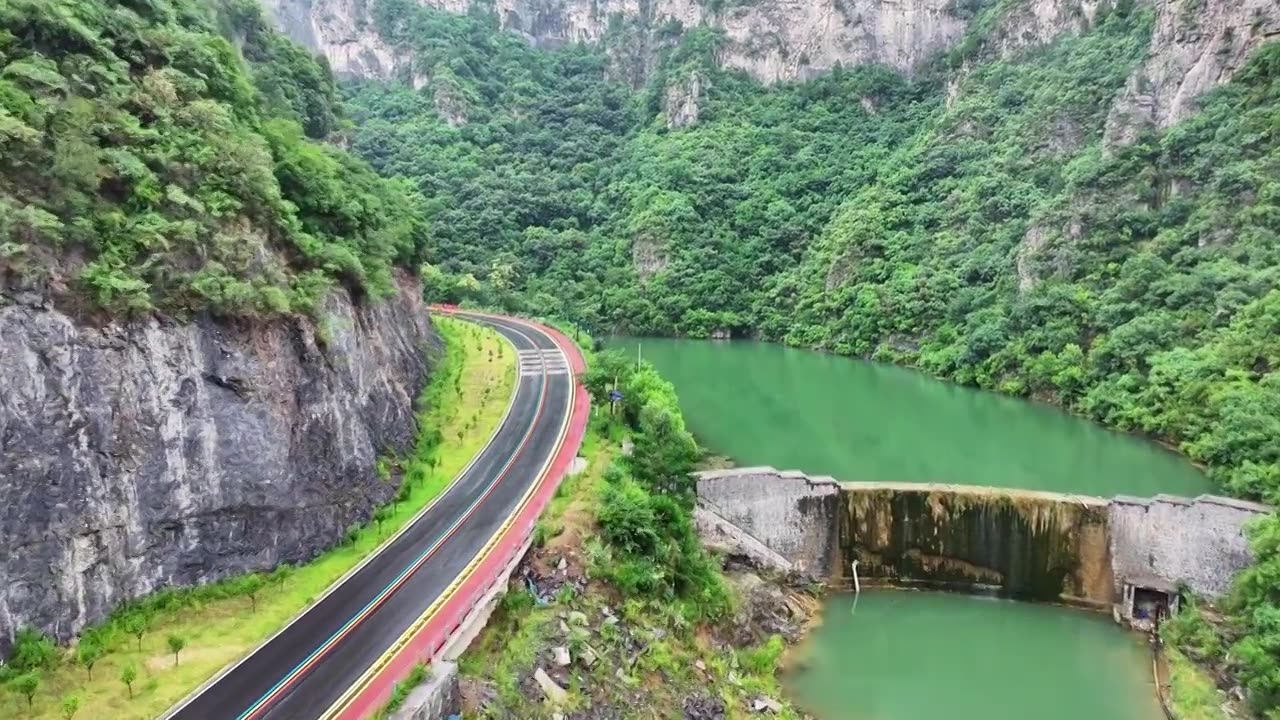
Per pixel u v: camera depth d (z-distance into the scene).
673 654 41.47
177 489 36.03
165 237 38.09
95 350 33.56
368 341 55.50
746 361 123.31
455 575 39.84
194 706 29.23
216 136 44.34
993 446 77.62
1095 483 66.56
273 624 35.28
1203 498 53.56
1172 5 117.06
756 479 58.09
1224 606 50.09
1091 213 105.06
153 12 51.06
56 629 30.62
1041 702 44.56
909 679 46.72
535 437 61.91
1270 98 100.19
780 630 51.22
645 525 46.09
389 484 50.41
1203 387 74.19
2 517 29.38
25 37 39.28
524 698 33.81
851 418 87.81
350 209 58.56
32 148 34.22
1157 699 44.97
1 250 30.59
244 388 39.94
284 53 89.50
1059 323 96.50
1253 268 83.44
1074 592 56.28
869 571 59.28
